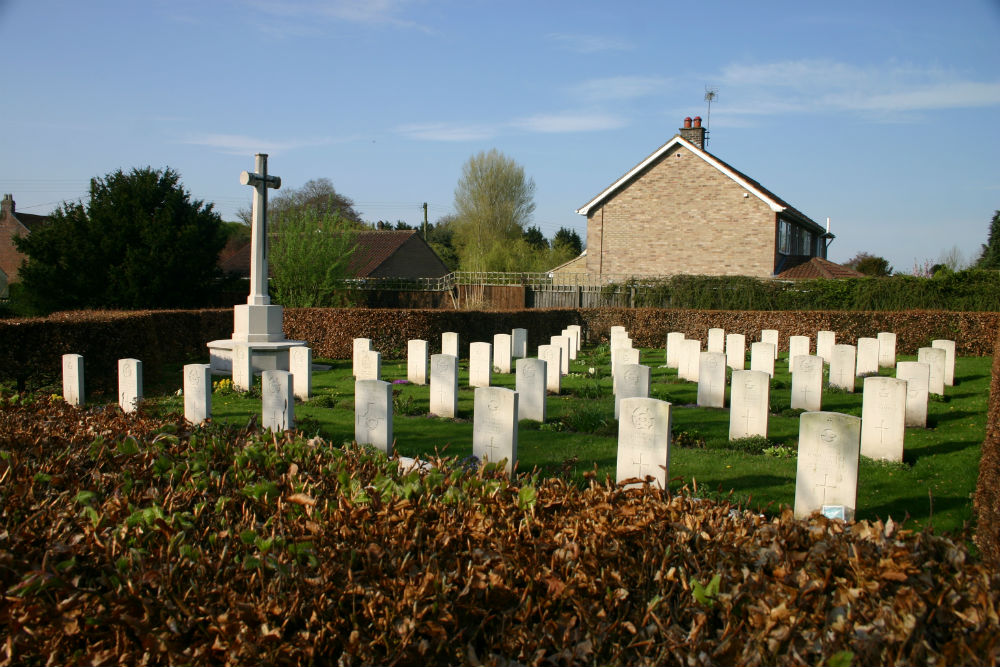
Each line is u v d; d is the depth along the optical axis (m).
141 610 3.74
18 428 7.21
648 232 36.31
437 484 5.36
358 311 22.08
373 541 4.28
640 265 36.50
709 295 29.95
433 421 12.10
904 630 3.21
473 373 16.09
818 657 3.34
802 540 4.10
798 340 19.45
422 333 22.41
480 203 62.03
